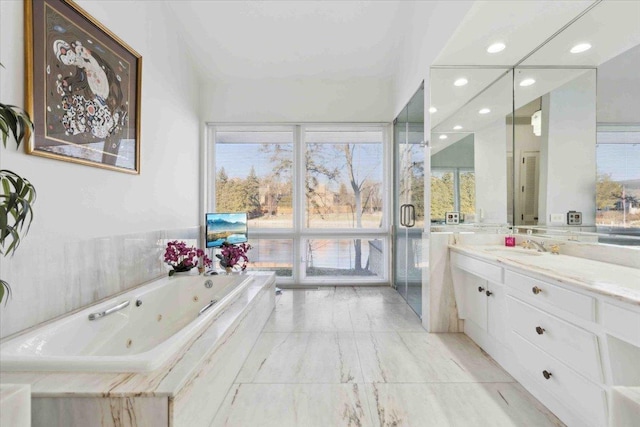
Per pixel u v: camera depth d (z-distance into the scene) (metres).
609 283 1.23
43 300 1.60
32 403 1.03
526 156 2.42
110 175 2.15
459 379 1.83
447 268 2.57
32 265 1.55
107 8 2.12
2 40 1.44
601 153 1.75
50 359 1.15
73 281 1.80
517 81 2.47
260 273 3.13
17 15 1.50
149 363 1.15
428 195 2.58
